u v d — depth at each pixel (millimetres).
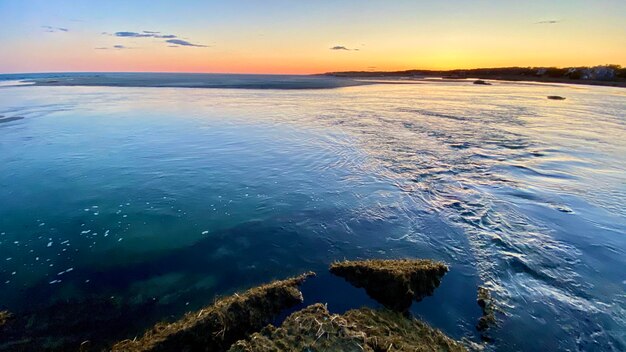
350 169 12609
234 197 10250
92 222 8766
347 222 8688
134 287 6301
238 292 6031
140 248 7629
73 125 20172
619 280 6453
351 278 6227
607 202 9805
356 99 38188
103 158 13844
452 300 5785
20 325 5324
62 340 5020
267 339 4566
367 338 4637
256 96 39500
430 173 12164
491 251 7305
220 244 7773
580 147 16016
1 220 8828
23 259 7203
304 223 8672
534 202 9758
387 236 8000
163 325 5234
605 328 5289
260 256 7238
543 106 32375
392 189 10742
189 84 62969
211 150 15062
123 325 5324
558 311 5605
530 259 7031
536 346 4926
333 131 19078
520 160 13828
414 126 20906
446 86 70438
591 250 7422
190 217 9055
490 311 5520
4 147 15242
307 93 45344
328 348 4375
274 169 12609
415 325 5152
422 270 6086
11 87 52688
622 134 19156
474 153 14797
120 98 35562
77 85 58438
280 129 19469
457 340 4949
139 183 11281
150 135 17781
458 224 8500
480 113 27219
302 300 5664
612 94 47219
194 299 5906
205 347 4668
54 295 6074
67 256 7328
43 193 10453
